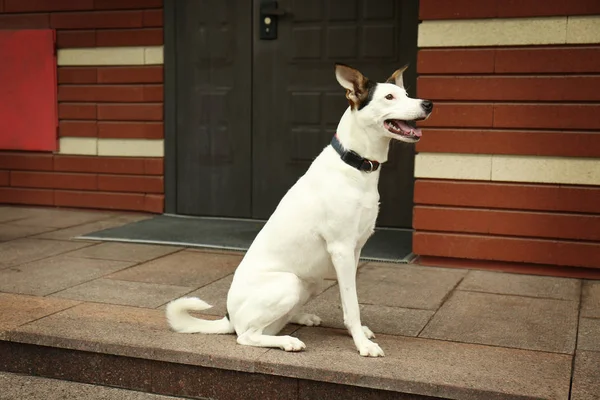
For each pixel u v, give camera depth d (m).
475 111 5.39
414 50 6.54
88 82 7.66
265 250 3.76
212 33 7.17
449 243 5.54
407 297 4.74
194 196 7.48
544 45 5.19
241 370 3.52
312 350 3.67
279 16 6.93
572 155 5.20
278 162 7.14
